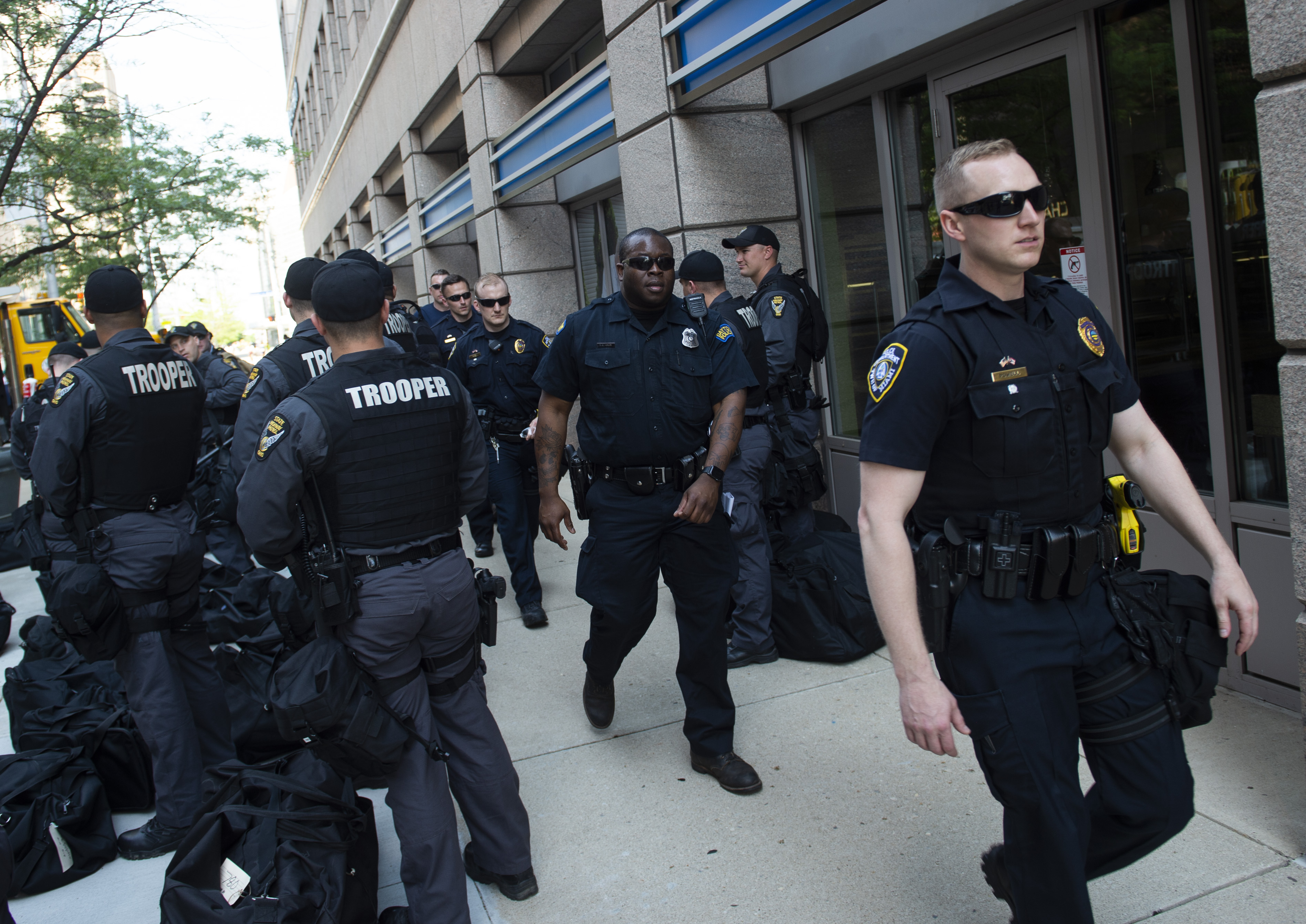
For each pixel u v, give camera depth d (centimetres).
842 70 471
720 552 310
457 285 664
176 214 1418
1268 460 320
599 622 329
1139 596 188
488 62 902
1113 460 365
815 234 550
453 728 258
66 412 292
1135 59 345
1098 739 188
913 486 181
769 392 428
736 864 270
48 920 279
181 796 312
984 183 176
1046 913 182
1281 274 226
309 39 2277
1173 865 246
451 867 241
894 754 321
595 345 308
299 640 243
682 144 524
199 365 631
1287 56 217
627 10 555
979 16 381
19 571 751
